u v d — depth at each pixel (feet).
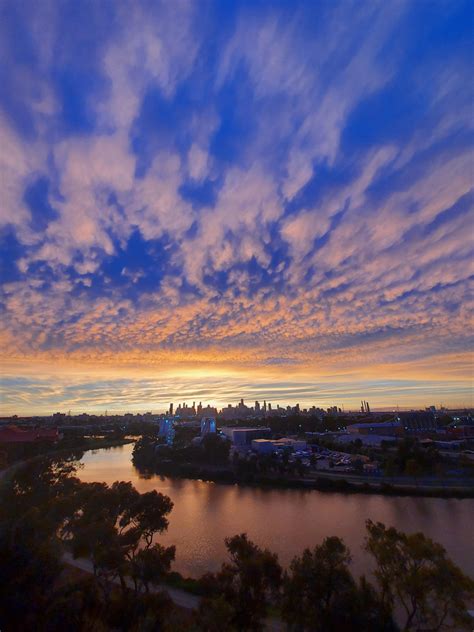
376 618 97.40
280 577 115.14
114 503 172.14
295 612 102.73
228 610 93.25
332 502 316.60
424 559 103.14
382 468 427.33
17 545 111.34
